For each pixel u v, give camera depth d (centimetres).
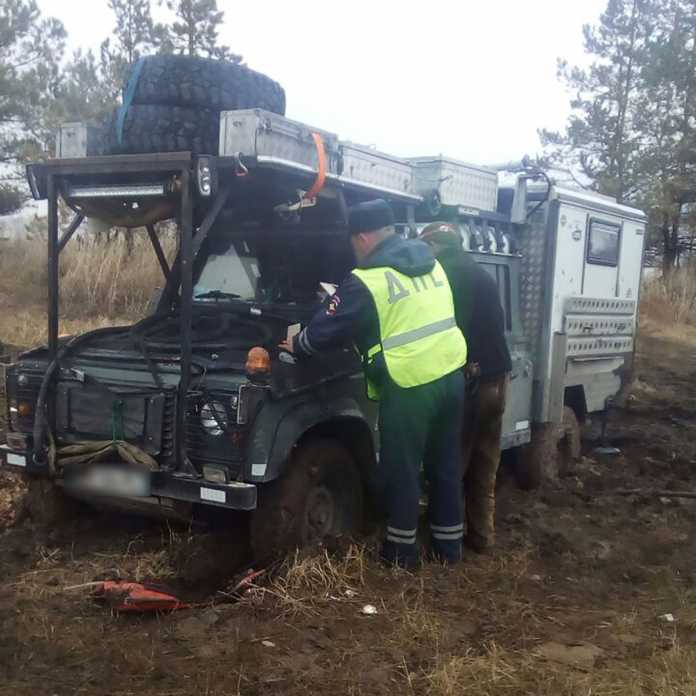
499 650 381
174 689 339
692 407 1160
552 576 495
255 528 453
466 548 530
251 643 379
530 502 664
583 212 721
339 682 348
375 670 359
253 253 584
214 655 370
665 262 2805
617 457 848
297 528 456
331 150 479
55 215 482
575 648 390
